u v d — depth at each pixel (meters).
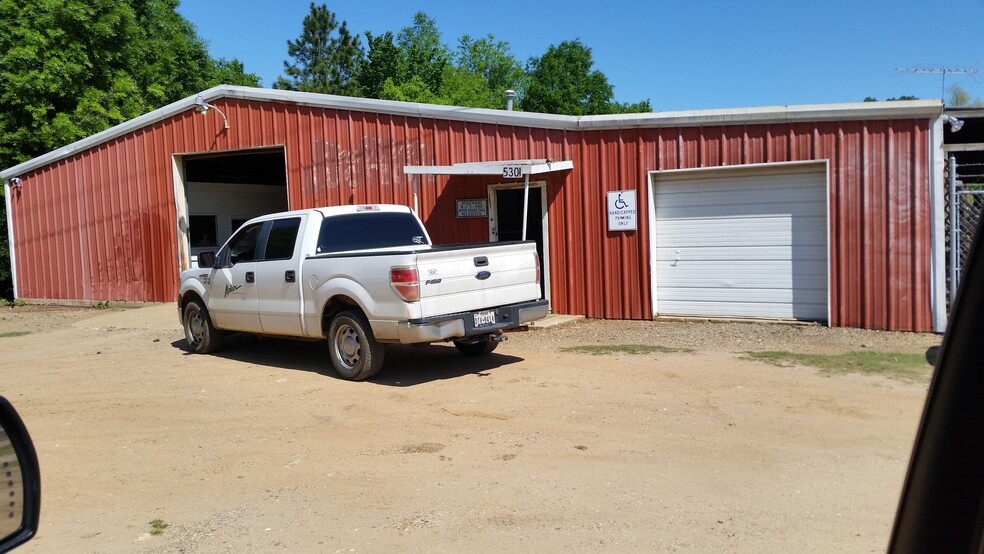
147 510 4.74
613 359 8.92
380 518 4.49
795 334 10.16
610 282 12.00
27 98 23.23
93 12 24.52
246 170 20.86
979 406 1.68
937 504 1.77
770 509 4.43
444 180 13.31
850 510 4.38
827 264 10.62
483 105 53.19
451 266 7.80
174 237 16.84
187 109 16.28
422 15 56.91
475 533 4.23
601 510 4.49
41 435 6.50
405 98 47.47
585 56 54.34
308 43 56.59
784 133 10.72
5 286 21.44
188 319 10.66
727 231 11.36
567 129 12.05
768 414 6.39
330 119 14.51
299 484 5.11
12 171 19.00
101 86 25.52
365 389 7.80
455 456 5.57
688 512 4.42
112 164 17.53
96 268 18.02
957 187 10.55
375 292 7.73
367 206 9.38
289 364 9.41
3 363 10.48
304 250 8.66
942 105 9.87
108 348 11.49
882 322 10.37
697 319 11.48
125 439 6.31
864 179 10.34
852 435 5.77
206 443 6.13
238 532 4.36
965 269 1.72
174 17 33.41
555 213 12.33
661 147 11.47
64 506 4.84
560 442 5.81
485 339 8.67
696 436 5.85
